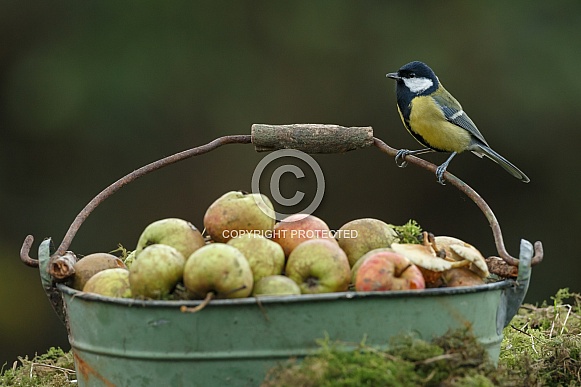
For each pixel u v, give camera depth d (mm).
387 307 3848
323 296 3777
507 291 4312
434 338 3943
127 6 13266
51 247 4770
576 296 6430
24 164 12898
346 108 13352
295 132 4836
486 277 4465
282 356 3803
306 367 3707
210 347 3811
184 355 3830
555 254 12859
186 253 4293
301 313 3787
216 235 4453
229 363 3816
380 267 4008
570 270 12812
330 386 3652
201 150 4938
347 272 4152
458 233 13031
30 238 4820
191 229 4391
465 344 3939
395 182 13055
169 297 3988
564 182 12961
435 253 4359
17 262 12555
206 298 3803
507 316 4352
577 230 12922
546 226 12945
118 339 3957
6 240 12625
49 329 12469
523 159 13016
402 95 6805
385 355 3811
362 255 4551
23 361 5715
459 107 6809
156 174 12961
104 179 12922
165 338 3844
